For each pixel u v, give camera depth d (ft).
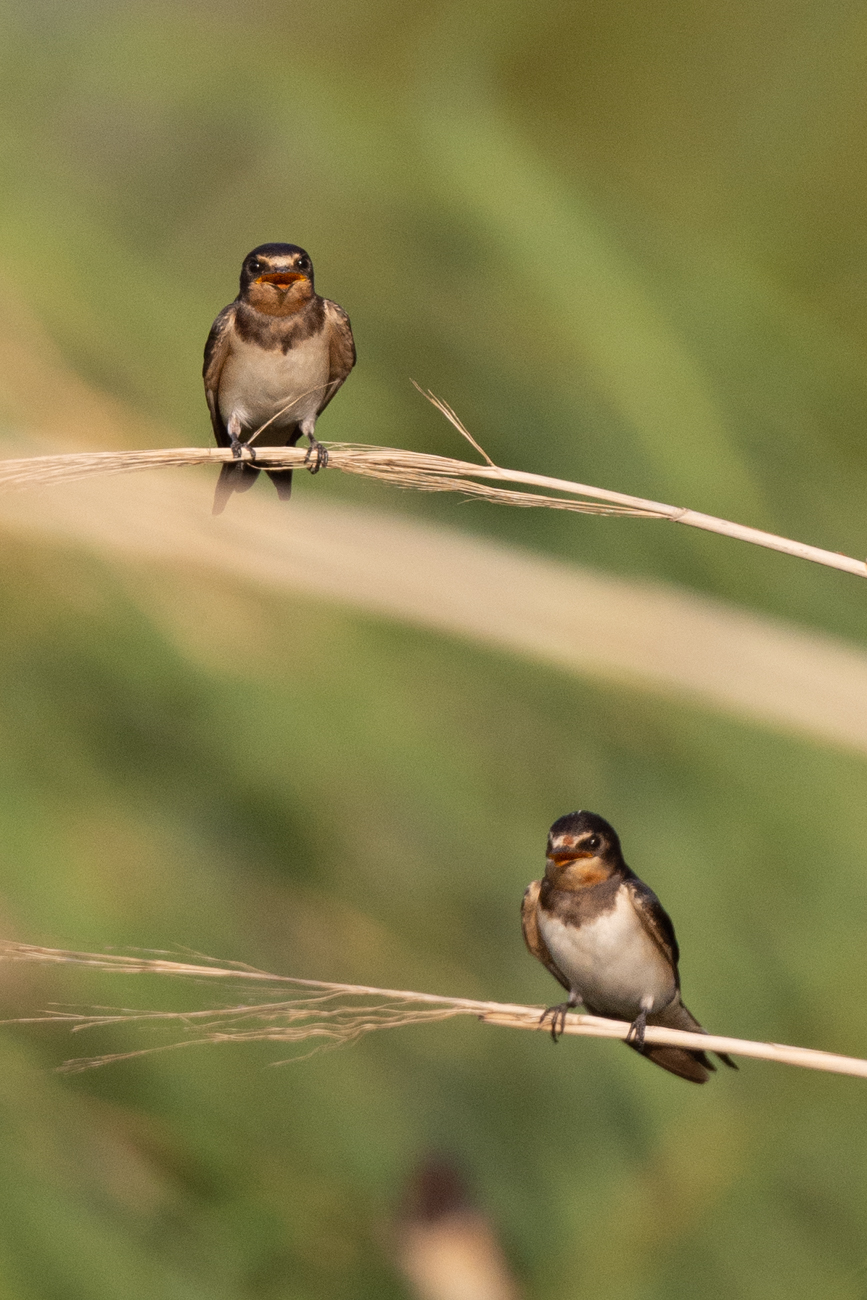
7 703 40.37
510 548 26.32
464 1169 41.96
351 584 25.63
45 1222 35.06
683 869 44.96
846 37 62.08
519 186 51.78
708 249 55.21
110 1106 38.45
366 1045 44.27
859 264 58.75
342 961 43.21
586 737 46.16
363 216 53.67
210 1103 39.60
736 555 45.01
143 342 42.65
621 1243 41.01
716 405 47.98
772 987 44.47
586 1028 17.71
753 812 45.34
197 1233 37.93
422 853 45.65
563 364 48.96
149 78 56.54
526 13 61.98
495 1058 45.19
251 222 54.49
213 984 13.97
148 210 54.70
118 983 37.88
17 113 52.03
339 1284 39.27
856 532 48.08
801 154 60.95
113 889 38.93
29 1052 37.52
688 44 63.52
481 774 45.73
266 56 58.44
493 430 48.34
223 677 41.88
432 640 45.01
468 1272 39.83
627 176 61.11
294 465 18.42
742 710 24.95
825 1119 42.45
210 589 40.93
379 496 39.78
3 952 13.82
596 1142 43.93
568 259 49.37
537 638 24.57
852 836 45.01
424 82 57.88
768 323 52.75
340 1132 41.75
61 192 45.98
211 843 42.52
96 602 39.70
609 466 46.62
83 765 40.70
